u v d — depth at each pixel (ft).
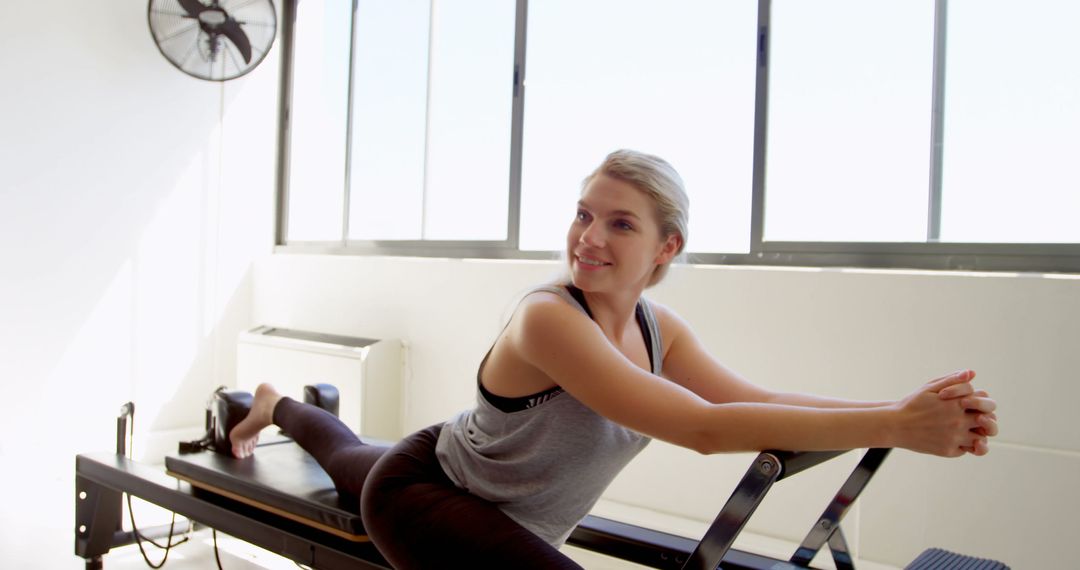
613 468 4.13
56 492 10.78
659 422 3.43
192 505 6.30
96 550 7.50
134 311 12.67
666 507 9.42
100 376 12.30
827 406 3.93
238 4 12.16
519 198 11.28
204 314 13.60
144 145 12.70
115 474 7.06
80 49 11.95
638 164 3.78
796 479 8.52
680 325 4.53
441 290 11.64
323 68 14.35
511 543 3.76
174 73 13.03
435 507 4.00
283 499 5.63
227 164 13.82
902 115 8.50
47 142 11.66
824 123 8.96
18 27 11.33
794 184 9.16
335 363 11.77
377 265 12.43
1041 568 7.11
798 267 9.00
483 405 4.04
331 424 6.14
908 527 7.79
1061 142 7.66
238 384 13.35
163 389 13.06
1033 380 7.36
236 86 13.88
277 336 13.01
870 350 8.20
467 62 12.03
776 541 8.52
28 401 11.58
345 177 13.69
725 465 9.00
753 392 4.24
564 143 10.99
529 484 4.01
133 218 12.62
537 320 3.61
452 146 12.23
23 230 11.48
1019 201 7.88
